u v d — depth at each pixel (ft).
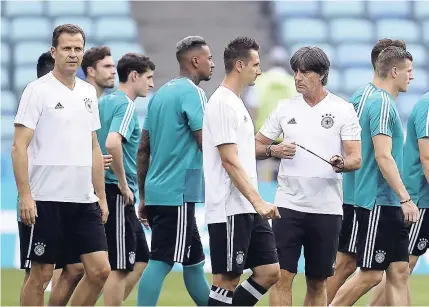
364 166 83.97
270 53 232.73
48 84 75.66
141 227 95.50
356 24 239.91
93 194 77.77
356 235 86.43
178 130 83.25
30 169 75.56
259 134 83.41
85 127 76.69
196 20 237.66
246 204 73.77
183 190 83.15
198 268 86.53
